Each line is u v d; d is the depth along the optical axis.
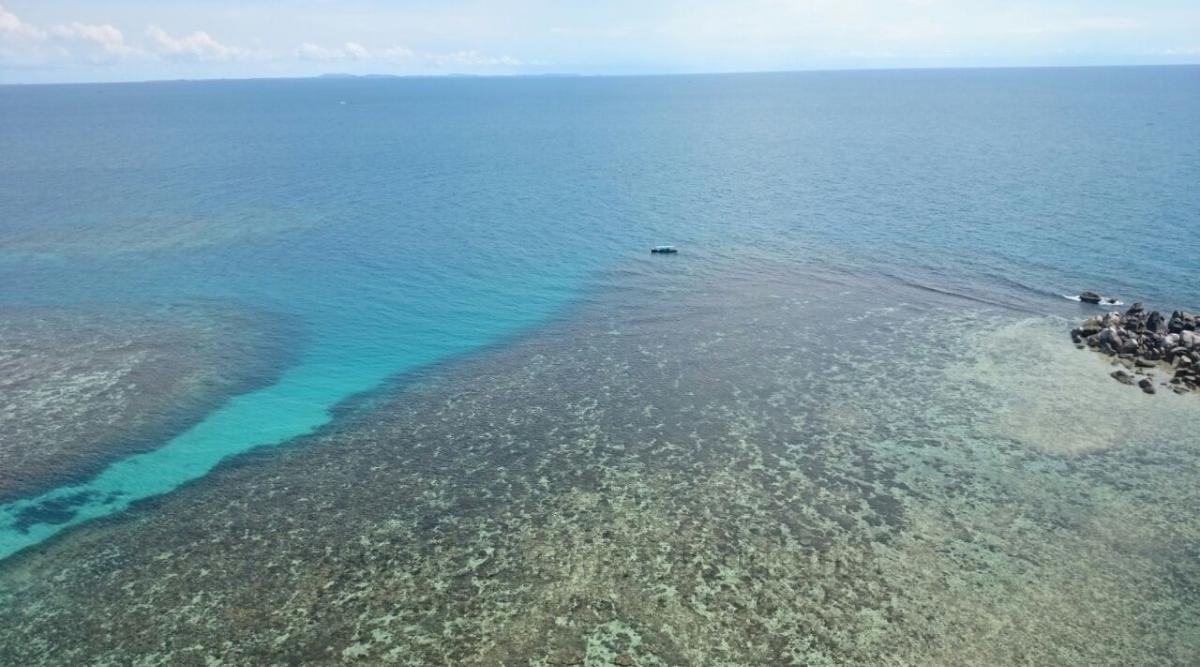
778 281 58.81
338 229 77.94
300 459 34.22
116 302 55.22
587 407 38.81
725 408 38.38
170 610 24.80
